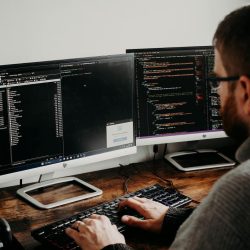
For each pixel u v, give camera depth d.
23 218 1.45
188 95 1.87
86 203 1.56
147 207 1.39
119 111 1.72
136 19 1.90
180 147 2.11
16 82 1.45
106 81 1.66
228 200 0.83
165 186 1.71
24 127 1.50
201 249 0.85
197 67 1.86
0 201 1.58
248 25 0.88
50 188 1.69
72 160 1.63
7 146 1.48
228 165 1.92
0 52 1.68
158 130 1.85
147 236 1.32
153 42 1.96
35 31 1.72
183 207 1.52
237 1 2.14
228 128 0.97
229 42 0.90
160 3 1.94
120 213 1.40
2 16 1.65
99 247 1.14
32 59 1.74
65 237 1.25
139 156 2.02
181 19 2.01
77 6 1.77
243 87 0.90
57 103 1.56
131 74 1.72
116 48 1.89
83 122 1.63
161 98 1.83
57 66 1.53
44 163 1.57
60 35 1.77
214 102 1.91
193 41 2.06
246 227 0.81
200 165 1.91
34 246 1.27
